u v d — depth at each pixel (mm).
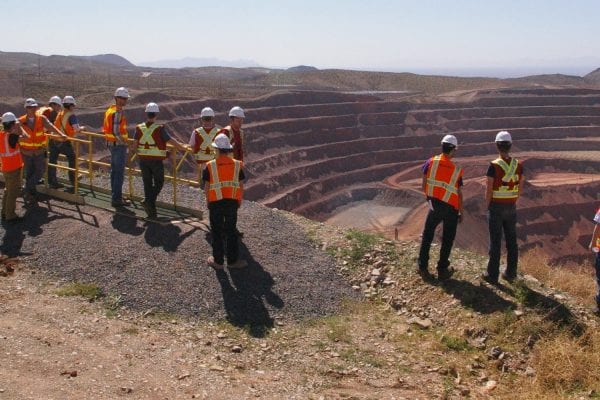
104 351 6480
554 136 136250
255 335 7480
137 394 5578
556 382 6527
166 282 8461
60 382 5574
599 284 8156
